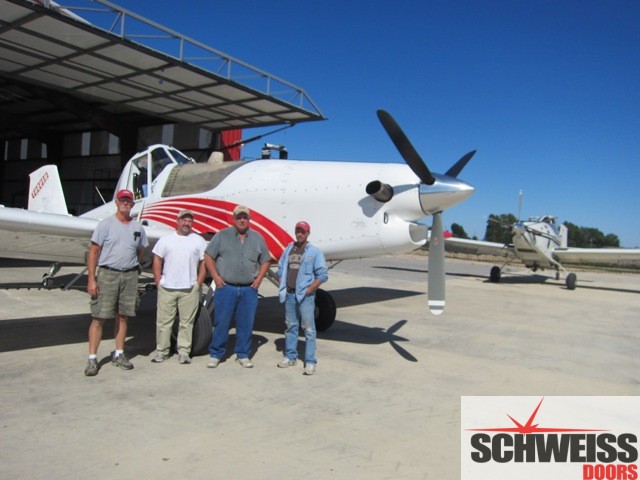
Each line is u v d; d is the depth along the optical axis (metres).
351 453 2.48
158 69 11.24
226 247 3.95
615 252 14.55
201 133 16.72
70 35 9.75
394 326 6.18
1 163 23.98
